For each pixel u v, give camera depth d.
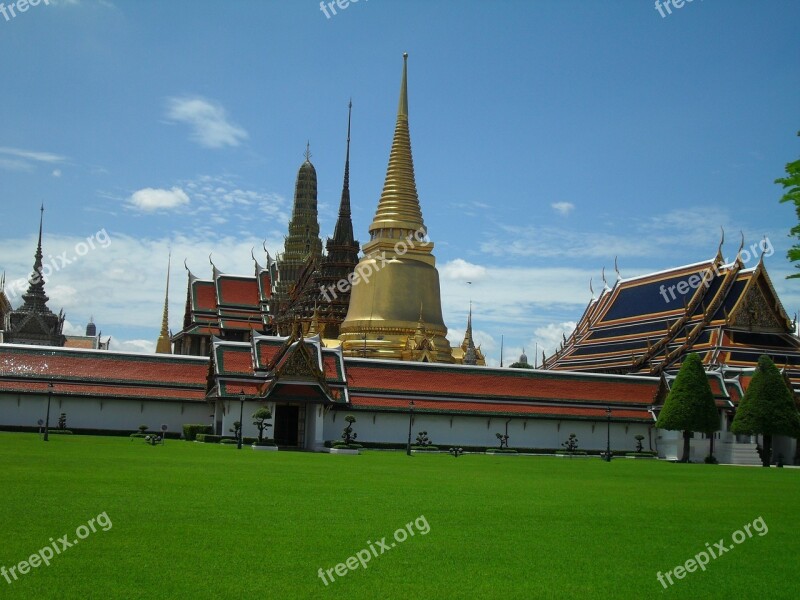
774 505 37.84
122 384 91.12
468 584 20.69
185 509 29.42
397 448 88.12
